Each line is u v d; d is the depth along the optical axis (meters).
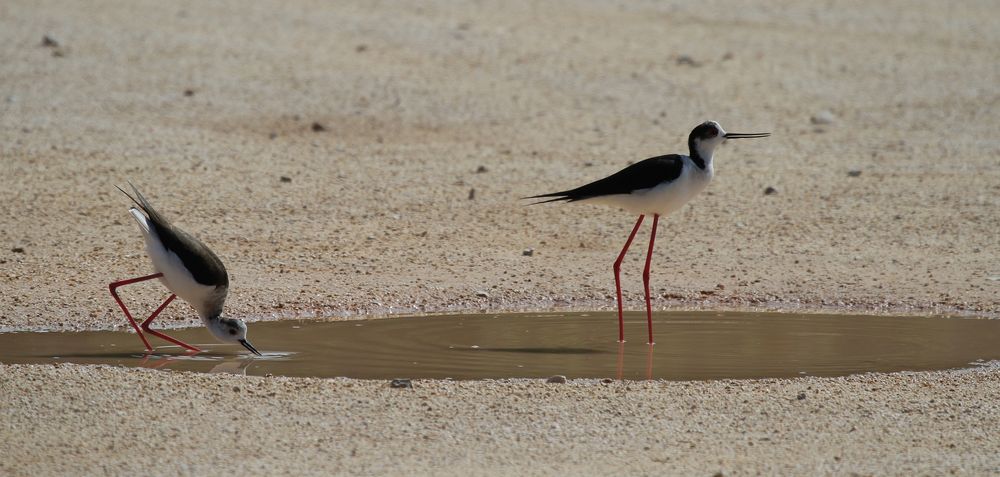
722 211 16.30
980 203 16.59
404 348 10.87
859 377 9.90
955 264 13.97
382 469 7.61
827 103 22.70
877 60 25.53
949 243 14.84
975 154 19.36
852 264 14.00
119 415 8.55
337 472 7.55
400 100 22.08
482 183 17.53
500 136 20.31
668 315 12.32
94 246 14.03
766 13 29.70
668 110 22.08
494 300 12.71
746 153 19.55
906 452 8.05
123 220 15.14
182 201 16.05
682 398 9.24
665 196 11.40
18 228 14.59
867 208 16.44
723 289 13.12
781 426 8.60
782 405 9.09
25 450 7.85
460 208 16.27
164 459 7.74
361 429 8.38
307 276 13.22
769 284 13.27
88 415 8.52
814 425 8.63
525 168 18.41
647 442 8.22
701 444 8.20
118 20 25.94
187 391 9.15
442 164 18.55
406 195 16.81
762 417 8.80
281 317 11.94
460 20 27.83
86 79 21.98
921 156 19.27
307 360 10.41
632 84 23.59
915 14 29.75
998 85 23.70
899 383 9.72
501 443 8.15
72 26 25.20
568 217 15.98
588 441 8.22
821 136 20.61
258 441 8.11
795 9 30.17
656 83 23.70
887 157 19.25
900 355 10.74
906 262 14.06
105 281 12.79
